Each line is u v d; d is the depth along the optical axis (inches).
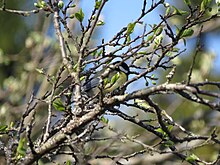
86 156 243.4
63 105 251.3
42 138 260.1
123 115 242.8
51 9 285.1
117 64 249.1
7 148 257.8
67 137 239.5
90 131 248.4
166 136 242.5
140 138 537.0
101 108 232.8
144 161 510.9
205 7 249.6
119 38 258.8
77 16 262.4
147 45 256.8
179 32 238.7
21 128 263.9
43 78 544.1
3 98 567.8
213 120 570.3
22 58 660.7
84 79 273.9
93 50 261.0
